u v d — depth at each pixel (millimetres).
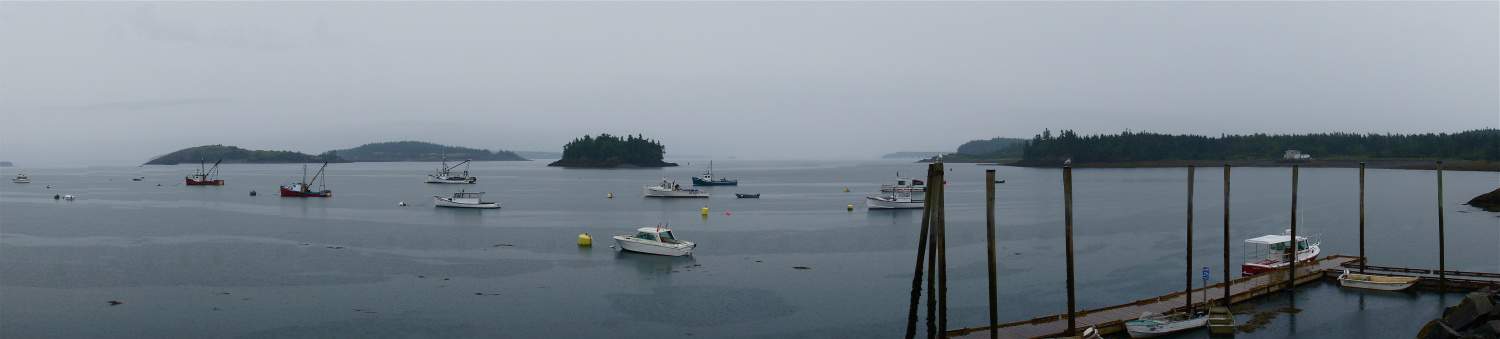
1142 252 72812
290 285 56656
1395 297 50062
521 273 62125
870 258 70125
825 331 45844
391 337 43938
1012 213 115750
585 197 161000
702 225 100312
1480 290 48219
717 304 52031
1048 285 57312
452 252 73000
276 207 129000
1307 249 60594
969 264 66062
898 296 54219
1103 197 153250
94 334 44094
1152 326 41281
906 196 138500
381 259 68438
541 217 111812
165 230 91062
